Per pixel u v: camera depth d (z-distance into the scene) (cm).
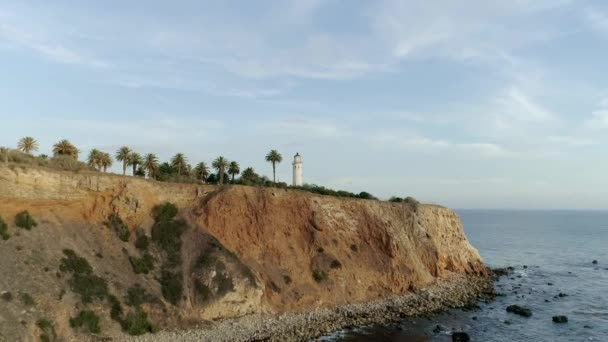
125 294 4569
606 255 12875
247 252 5825
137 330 4303
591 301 6931
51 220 4844
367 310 5844
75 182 5206
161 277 5000
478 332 5241
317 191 8631
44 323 3869
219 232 5834
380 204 7731
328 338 4809
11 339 3594
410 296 6550
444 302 6419
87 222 5172
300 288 5778
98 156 7475
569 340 5056
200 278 5034
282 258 6006
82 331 4056
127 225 5394
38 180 4888
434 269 7675
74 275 4438
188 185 6191
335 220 6862
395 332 5100
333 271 6203
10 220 4541
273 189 6562
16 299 3888
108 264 4838
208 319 4788
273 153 9731
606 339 5091
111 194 5478
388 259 6856
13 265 4141
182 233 5594
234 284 5053
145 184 5822
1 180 4609
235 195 6175
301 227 6506
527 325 5575
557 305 6650
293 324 5109
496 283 8231
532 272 9688
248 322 4941
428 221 8212
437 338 4966
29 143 6731
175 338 4350
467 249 8925
